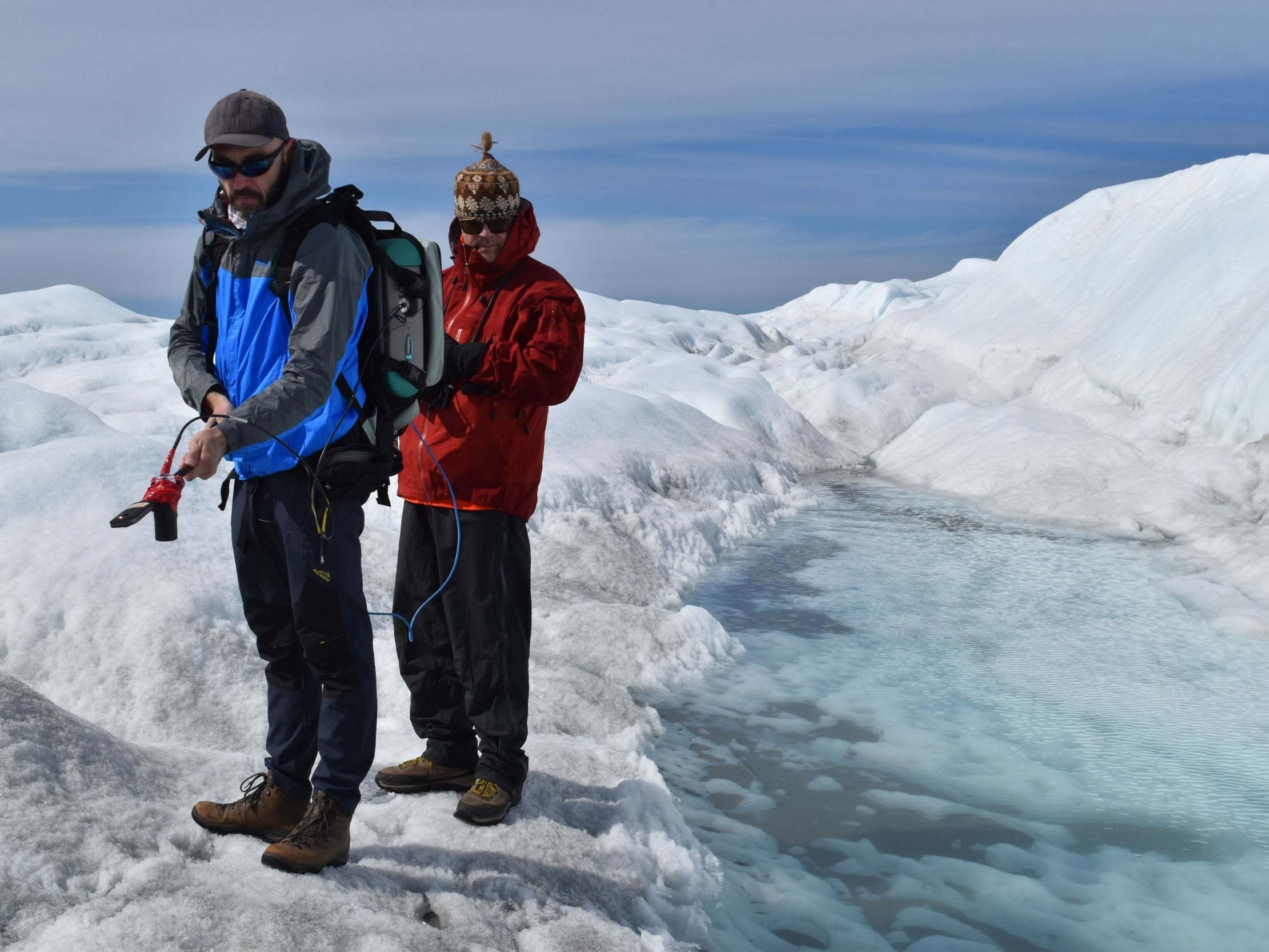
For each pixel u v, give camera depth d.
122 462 4.51
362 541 5.32
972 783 3.45
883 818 3.19
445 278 2.79
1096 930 2.58
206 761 2.68
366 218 2.03
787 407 12.20
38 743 2.30
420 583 2.64
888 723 3.97
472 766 2.75
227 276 1.96
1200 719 4.00
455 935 2.06
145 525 4.08
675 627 4.77
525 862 2.44
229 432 1.75
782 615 5.47
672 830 2.84
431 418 2.56
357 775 2.16
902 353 15.57
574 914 2.26
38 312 20.47
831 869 2.88
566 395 2.56
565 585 5.44
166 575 3.78
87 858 2.04
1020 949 2.50
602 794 2.89
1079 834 3.10
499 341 2.55
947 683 4.42
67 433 5.39
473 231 2.55
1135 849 3.01
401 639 2.70
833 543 7.31
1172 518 7.36
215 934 1.88
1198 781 3.46
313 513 1.96
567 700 3.76
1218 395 8.37
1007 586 6.03
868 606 5.63
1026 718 4.02
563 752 3.12
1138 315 10.70
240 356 1.95
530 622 2.69
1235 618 5.17
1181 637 5.03
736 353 20.12
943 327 15.47
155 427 6.93
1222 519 7.12
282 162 1.88
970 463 9.85
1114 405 10.14
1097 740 3.80
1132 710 4.10
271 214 1.88
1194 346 9.53
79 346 16.86
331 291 1.88
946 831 3.12
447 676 2.68
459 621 2.57
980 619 5.36
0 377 15.48
